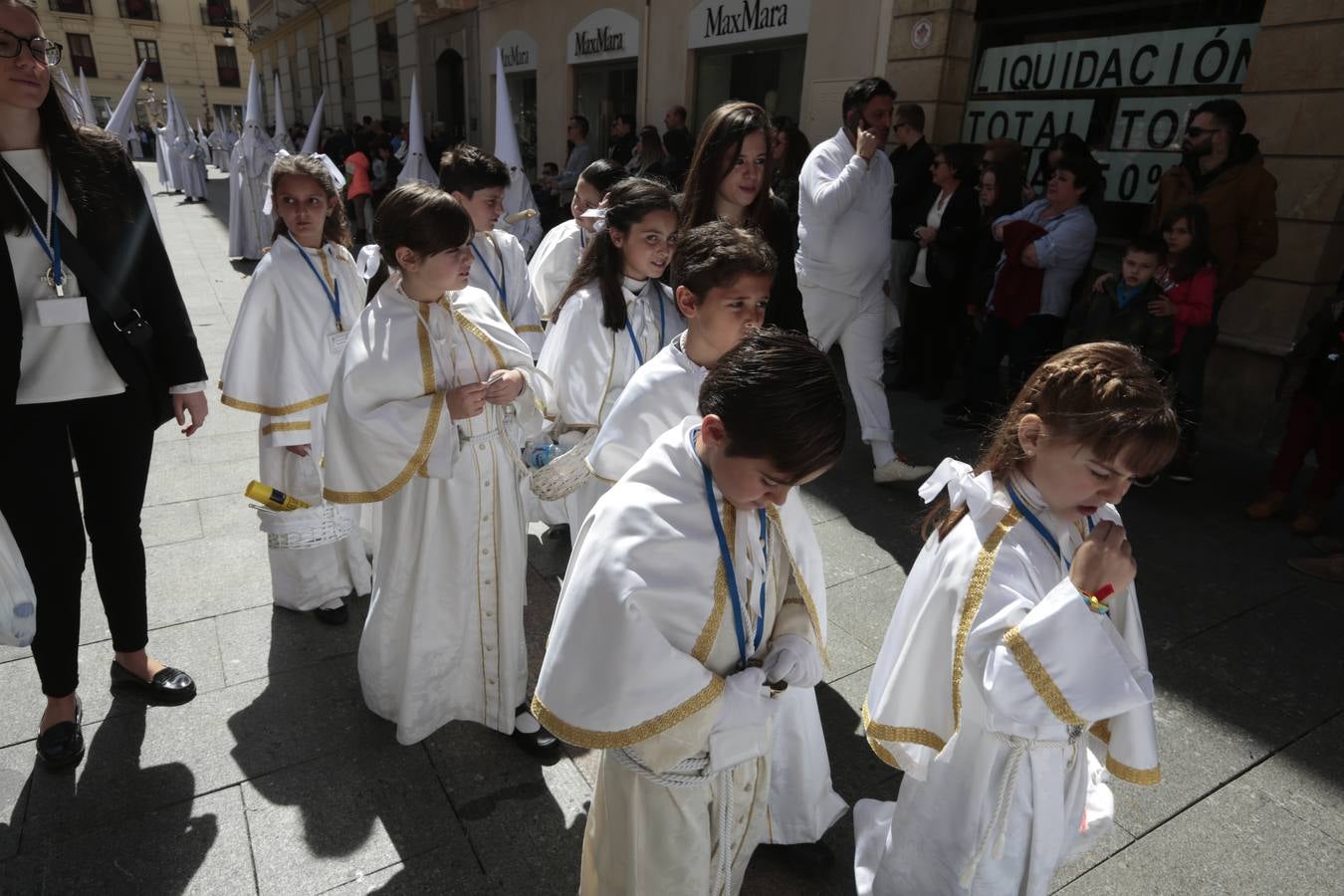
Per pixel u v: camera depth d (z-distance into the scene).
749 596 1.43
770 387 1.18
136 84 5.89
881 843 1.93
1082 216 4.78
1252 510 4.11
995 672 1.37
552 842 2.13
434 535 2.23
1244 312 5.16
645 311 2.56
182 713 2.52
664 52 10.27
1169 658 2.99
